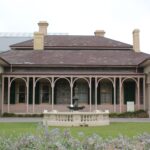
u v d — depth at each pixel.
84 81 40.44
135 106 38.94
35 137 7.37
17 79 40.06
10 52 42.75
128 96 40.16
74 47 44.41
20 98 40.16
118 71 40.62
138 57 42.41
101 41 46.06
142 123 27.03
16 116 37.38
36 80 39.22
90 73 38.78
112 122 28.47
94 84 40.22
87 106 38.84
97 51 43.91
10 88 39.94
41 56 42.16
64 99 40.22
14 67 40.31
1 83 38.84
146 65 38.56
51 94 40.16
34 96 38.75
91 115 25.27
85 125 24.94
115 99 39.19
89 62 40.72
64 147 6.73
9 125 24.39
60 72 39.59
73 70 40.47
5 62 37.72
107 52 43.75
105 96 40.44
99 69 40.62
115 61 41.19
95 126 24.50
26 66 40.19
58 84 40.25
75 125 25.00
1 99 38.59
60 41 45.78
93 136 7.37
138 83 38.91
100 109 38.81
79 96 40.34
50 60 41.06
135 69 40.66
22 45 44.03
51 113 25.61
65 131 7.61
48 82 40.25
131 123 27.09
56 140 7.18
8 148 6.99
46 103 40.19
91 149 6.96
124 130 20.69
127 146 7.18
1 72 38.66
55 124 25.38
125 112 38.03
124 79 39.19
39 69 40.38
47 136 7.41
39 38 44.06
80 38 46.97
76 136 15.05
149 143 7.36
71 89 38.50
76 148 6.91
